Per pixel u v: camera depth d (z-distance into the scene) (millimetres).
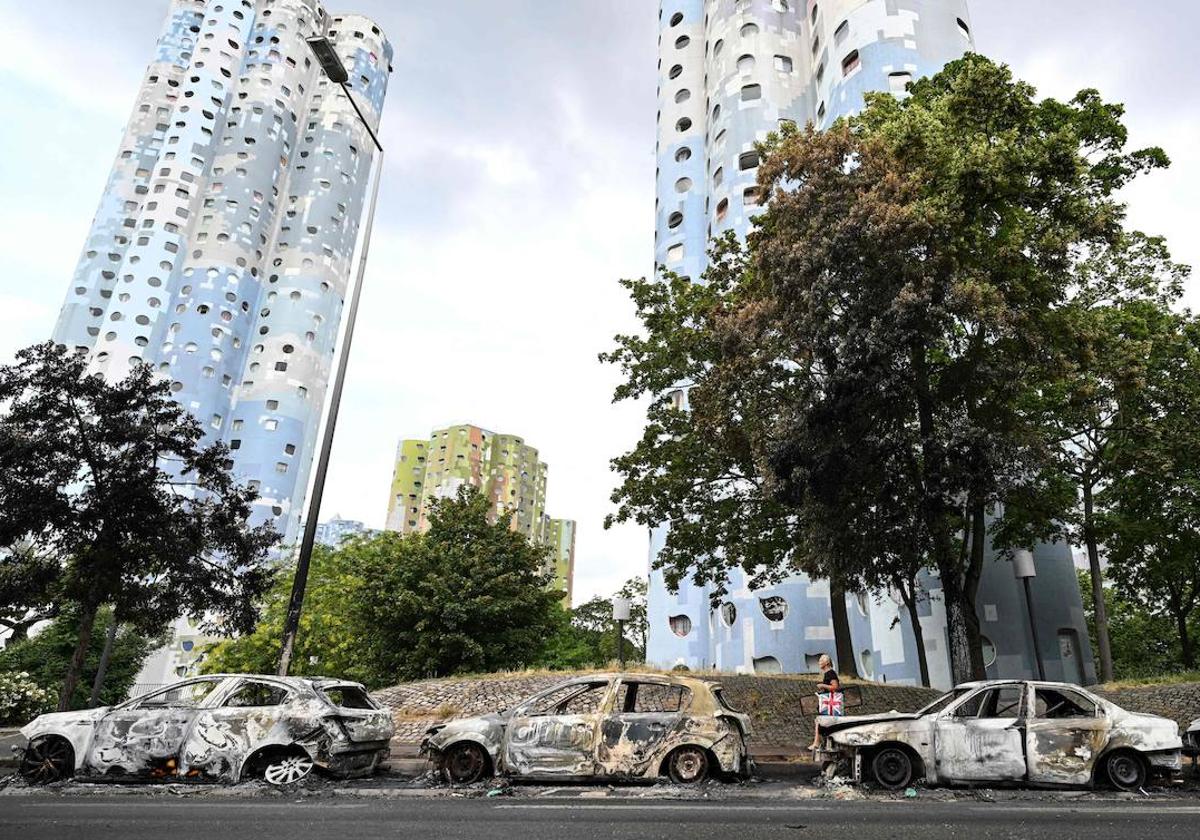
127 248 71625
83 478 14406
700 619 33719
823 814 7344
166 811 7594
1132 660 37219
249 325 72125
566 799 8438
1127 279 22406
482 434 115875
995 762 9055
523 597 23875
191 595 14812
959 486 13484
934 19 34500
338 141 80125
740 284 18562
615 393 21344
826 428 13812
